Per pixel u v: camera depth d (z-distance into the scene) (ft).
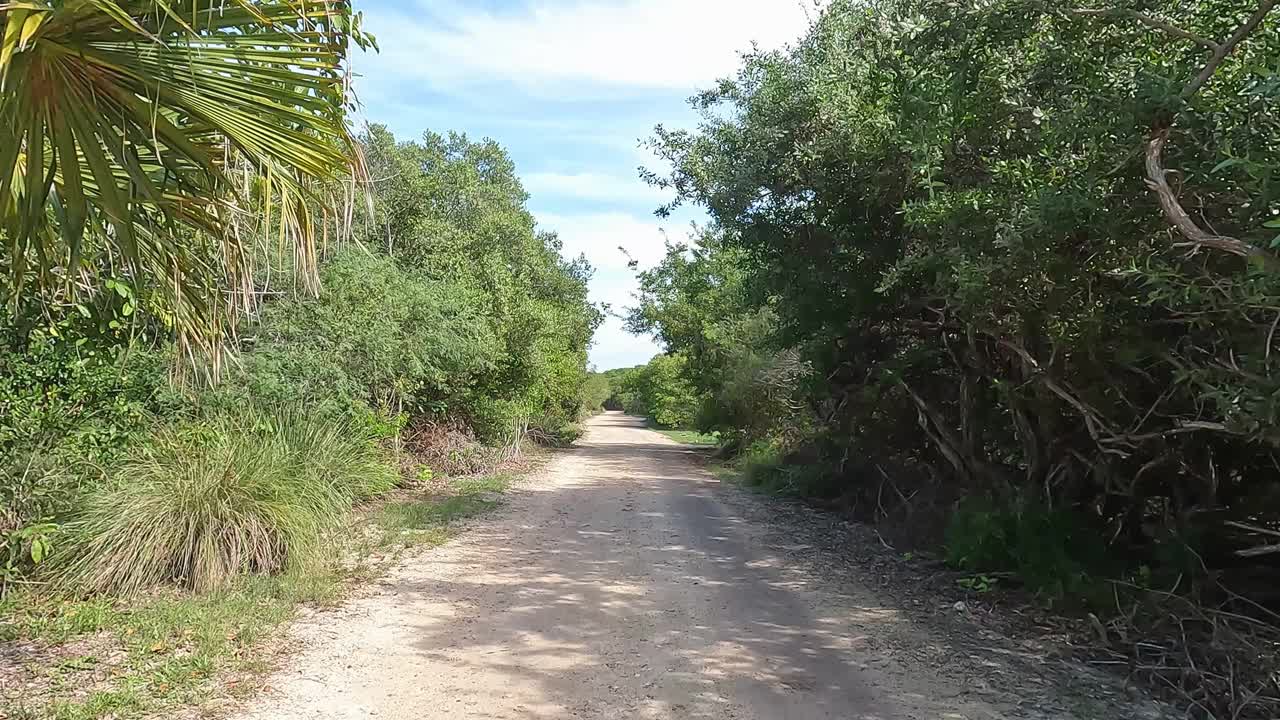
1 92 8.16
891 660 16.84
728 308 75.20
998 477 29.53
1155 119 14.78
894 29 20.74
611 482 54.13
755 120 33.96
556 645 17.34
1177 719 13.99
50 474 18.38
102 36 8.95
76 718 12.57
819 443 45.60
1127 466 23.58
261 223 13.46
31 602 18.42
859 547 30.27
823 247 33.17
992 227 18.12
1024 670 16.35
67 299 16.02
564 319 90.02
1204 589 19.65
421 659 16.22
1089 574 21.01
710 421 75.00
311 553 22.74
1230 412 13.03
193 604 18.90
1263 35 14.76
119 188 10.40
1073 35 17.51
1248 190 13.26
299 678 14.89
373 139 15.44
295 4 10.00
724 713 13.71
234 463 22.85
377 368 37.52
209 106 9.86
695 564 26.63
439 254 55.72
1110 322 18.93
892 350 35.47
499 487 46.88
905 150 20.98
